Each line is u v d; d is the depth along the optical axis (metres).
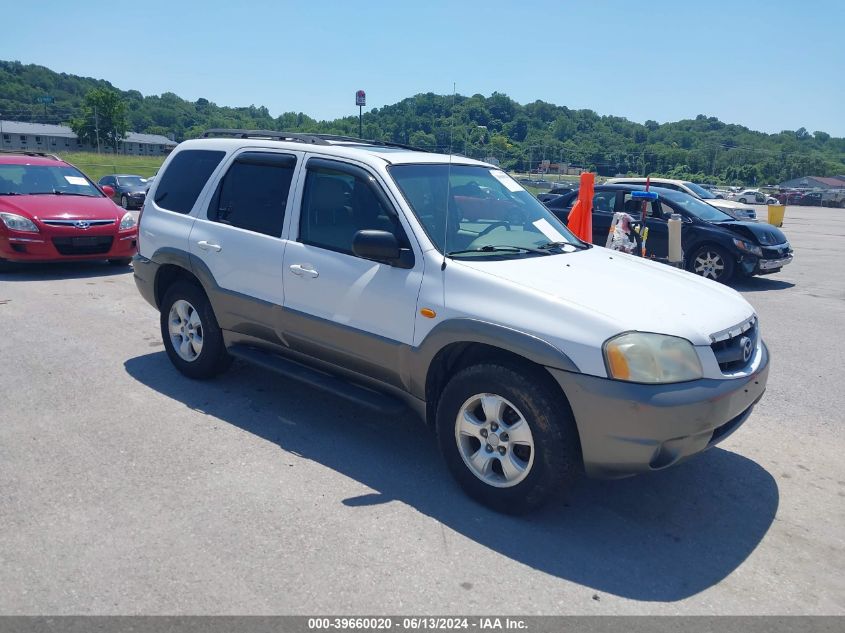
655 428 3.36
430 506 3.85
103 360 6.14
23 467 4.12
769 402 5.78
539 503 3.67
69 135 111.38
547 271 4.02
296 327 4.66
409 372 4.11
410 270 4.08
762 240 11.46
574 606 3.05
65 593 3.00
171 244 5.47
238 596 3.02
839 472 4.50
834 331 8.35
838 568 3.44
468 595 3.09
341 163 4.59
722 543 3.62
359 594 3.06
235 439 4.61
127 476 4.05
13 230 9.48
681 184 16.36
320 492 3.95
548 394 3.55
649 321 3.54
